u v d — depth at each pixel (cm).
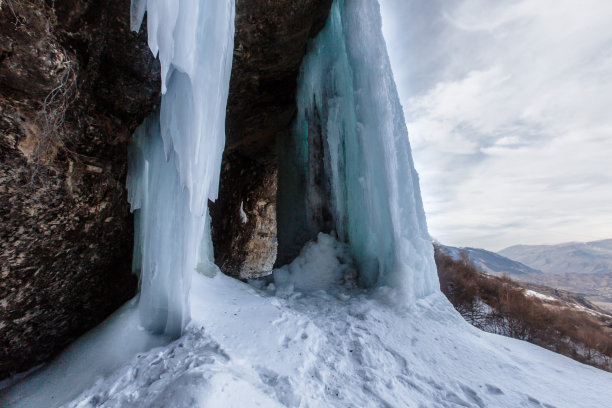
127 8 315
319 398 274
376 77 574
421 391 314
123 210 383
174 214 343
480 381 343
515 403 308
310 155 795
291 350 337
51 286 319
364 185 622
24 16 239
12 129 247
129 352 312
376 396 291
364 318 457
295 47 639
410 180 572
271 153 1118
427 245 580
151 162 382
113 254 384
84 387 269
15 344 303
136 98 365
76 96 296
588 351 1494
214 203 1013
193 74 301
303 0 548
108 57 332
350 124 671
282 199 902
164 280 340
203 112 322
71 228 318
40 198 279
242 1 497
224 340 330
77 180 309
